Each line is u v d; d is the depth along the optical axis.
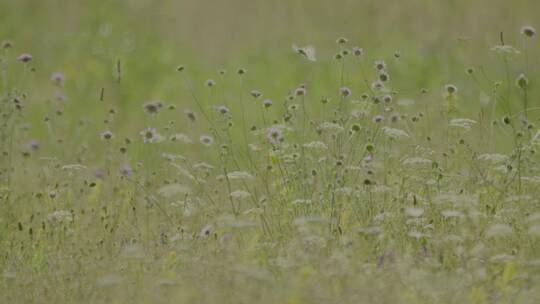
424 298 18.80
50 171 28.42
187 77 47.03
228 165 30.75
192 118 27.98
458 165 26.05
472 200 21.67
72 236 23.55
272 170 25.83
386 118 27.00
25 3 57.41
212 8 56.94
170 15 56.25
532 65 45.03
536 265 20.25
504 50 24.95
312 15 54.75
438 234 21.89
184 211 24.50
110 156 29.97
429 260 20.61
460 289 19.22
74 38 52.75
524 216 22.53
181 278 20.06
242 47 52.22
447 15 51.62
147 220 23.81
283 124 26.66
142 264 21.16
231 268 19.55
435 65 46.16
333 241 21.83
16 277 21.47
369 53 48.44
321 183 24.75
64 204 25.52
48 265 22.19
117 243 23.38
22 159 31.25
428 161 23.95
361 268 19.97
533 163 25.06
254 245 21.56
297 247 20.89
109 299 19.91
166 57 50.19
